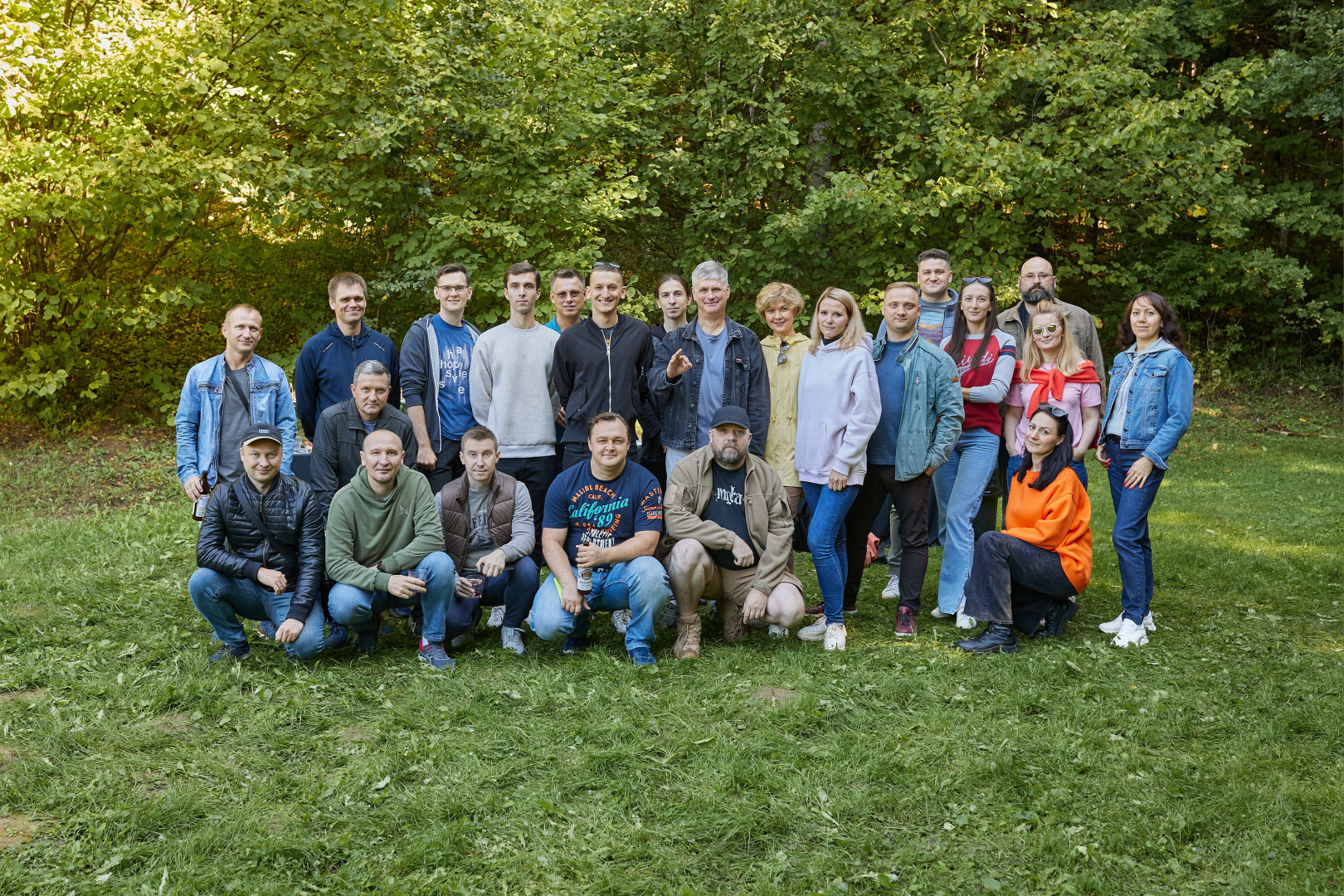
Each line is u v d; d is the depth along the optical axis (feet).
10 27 28.32
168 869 9.46
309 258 39.78
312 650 14.84
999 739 12.61
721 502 16.35
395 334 38.81
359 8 33.09
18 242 31.14
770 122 36.55
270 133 34.60
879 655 15.84
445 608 15.21
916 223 37.04
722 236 40.06
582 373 17.33
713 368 17.33
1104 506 28.71
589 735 12.63
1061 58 36.88
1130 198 39.45
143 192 30.40
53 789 10.95
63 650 15.30
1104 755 12.21
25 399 34.17
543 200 33.24
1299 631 17.63
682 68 40.16
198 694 13.53
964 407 17.80
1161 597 19.99
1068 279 49.85
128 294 35.91
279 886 9.30
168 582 19.17
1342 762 12.12
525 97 34.06
